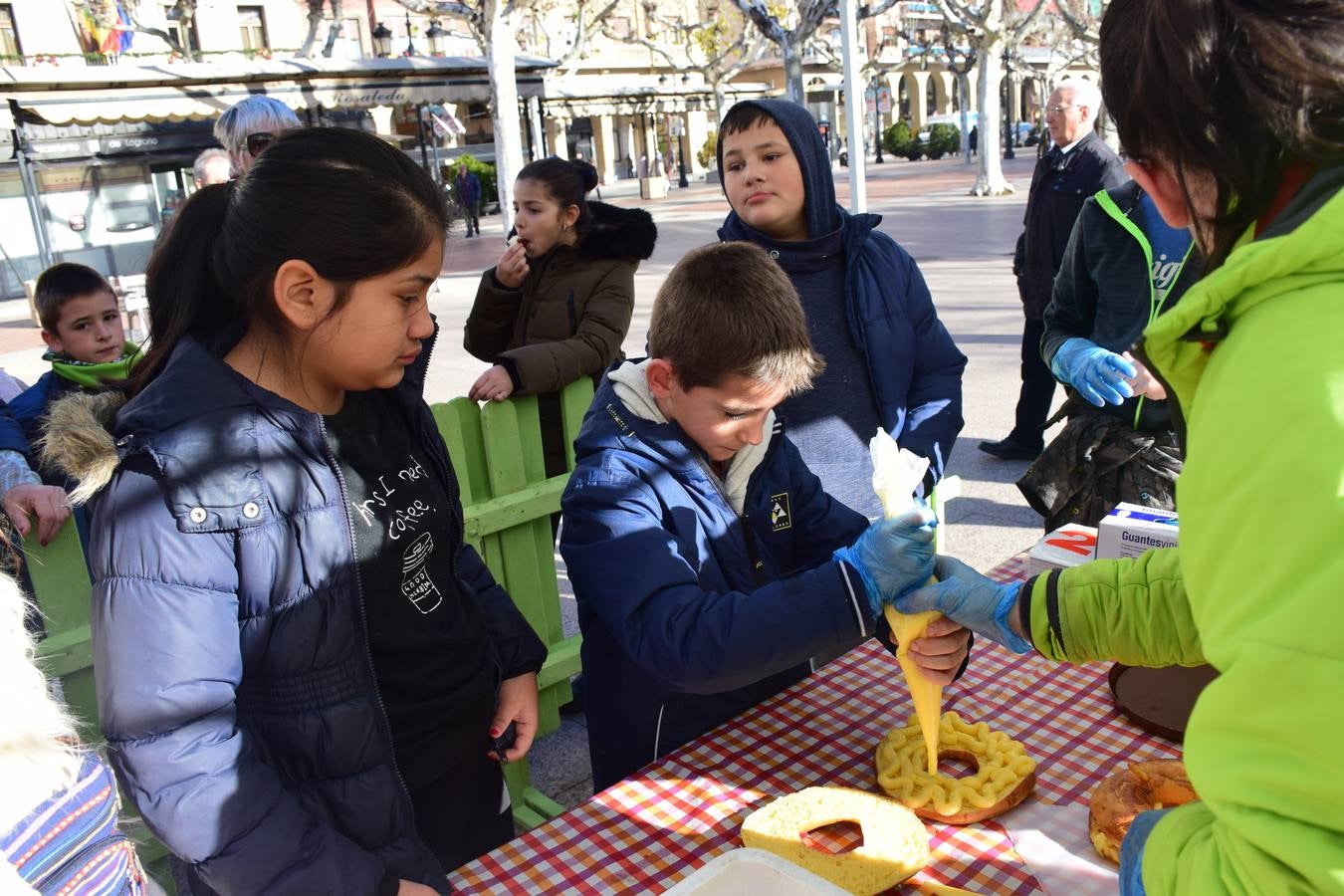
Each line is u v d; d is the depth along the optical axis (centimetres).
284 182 113
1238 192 70
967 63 3117
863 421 235
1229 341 68
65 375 269
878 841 118
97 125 1453
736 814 131
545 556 291
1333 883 54
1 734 81
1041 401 491
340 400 134
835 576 127
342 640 126
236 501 113
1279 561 58
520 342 314
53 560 196
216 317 124
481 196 2447
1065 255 275
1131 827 91
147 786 109
